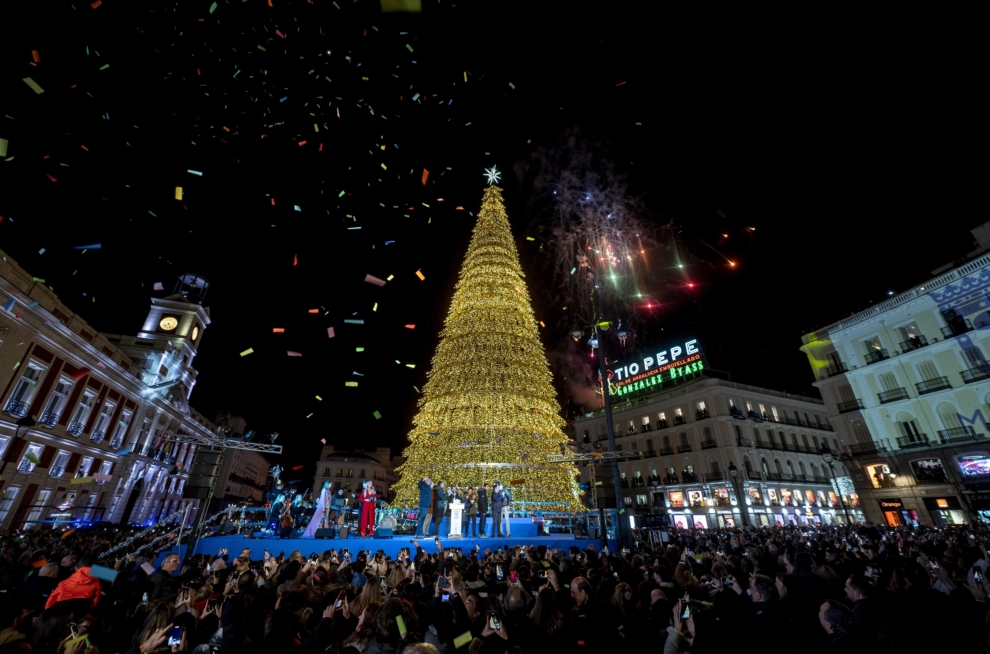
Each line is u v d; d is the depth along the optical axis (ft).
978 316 87.61
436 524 39.52
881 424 99.40
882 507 95.81
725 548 41.01
